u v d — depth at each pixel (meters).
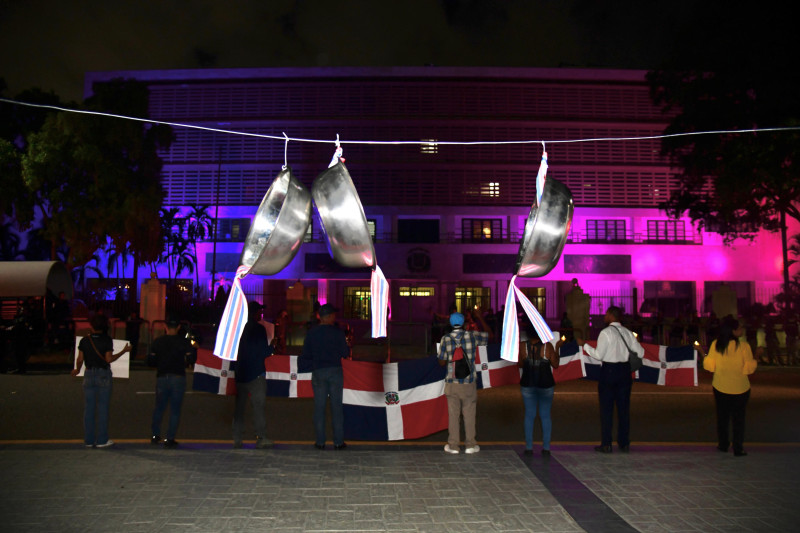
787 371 17.39
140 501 5.06
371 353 20.08
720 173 23.00
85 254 27.66
